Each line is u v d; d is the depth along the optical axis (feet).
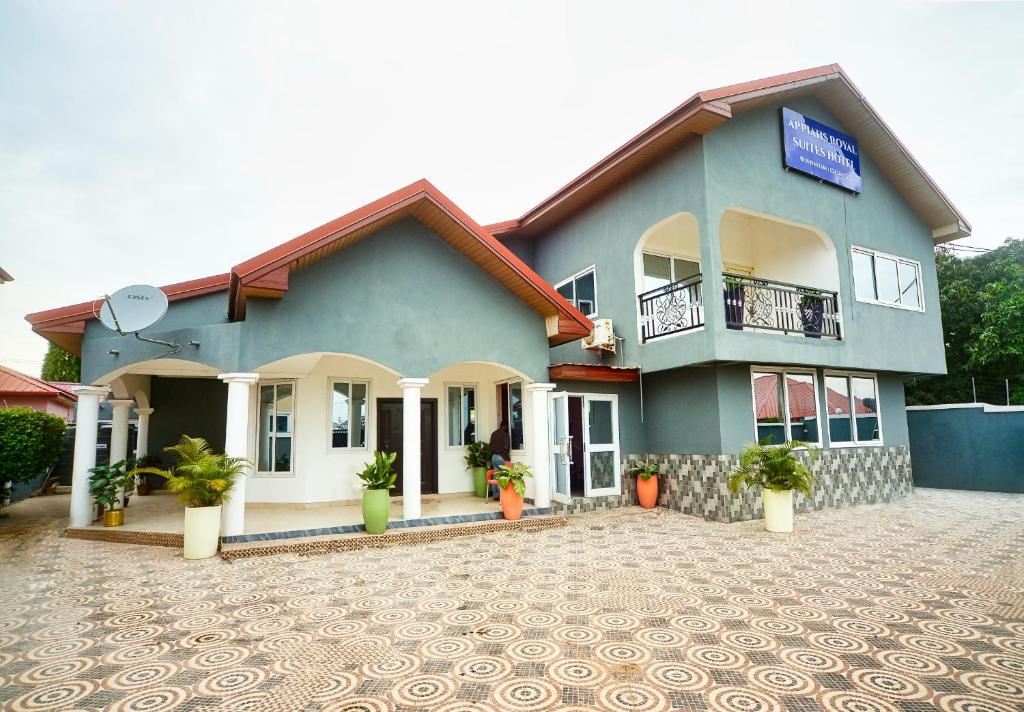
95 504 30.12
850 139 39.37
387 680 11.66
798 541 25.72
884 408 41.37
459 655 12.92
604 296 39.96
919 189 42.24
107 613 16.28
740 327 31.86
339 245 25.99
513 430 38.32
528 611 16.07
